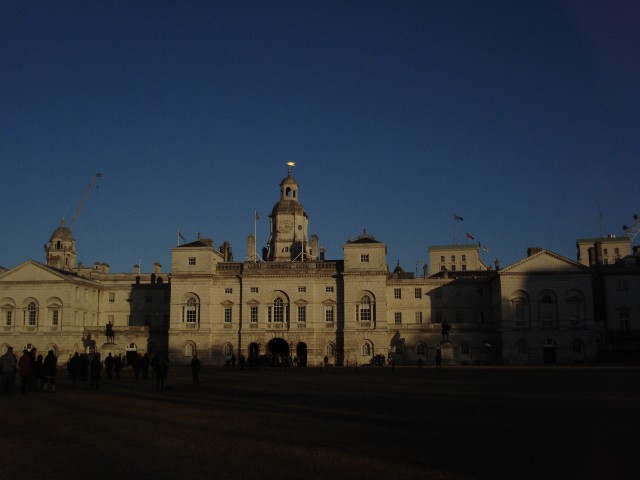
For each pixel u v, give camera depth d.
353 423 34.06
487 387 59.31
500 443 27.75
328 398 48.84
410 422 34.34
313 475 21.95
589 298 128.50
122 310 151.12
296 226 168.50
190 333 134.00
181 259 136.12
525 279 130.50
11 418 36.66
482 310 140.75
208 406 43.41
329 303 134.25
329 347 132.88
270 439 29.05
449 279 141.75
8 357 50.72
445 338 131.12
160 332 140.00
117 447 27.27
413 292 142.00
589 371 89.94
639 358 124.38
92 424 34.34
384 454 25.44
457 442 28.03
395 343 134.38
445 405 42.75
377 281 131.62
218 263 138.38
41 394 53.03
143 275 179.00
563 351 128.12
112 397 50.41
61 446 27.58
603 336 135.88
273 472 22.42
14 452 26.25
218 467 23.27
